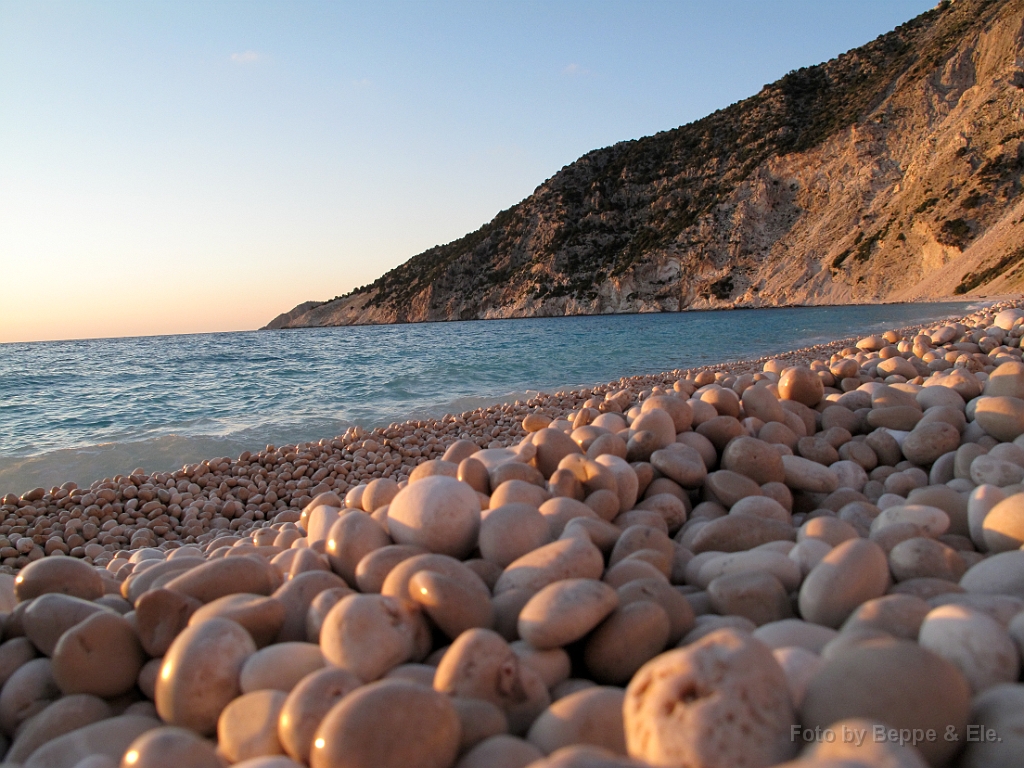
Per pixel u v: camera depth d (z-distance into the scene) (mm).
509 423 9609
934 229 57375
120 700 2033
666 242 81688
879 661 1386
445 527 2512
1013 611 1782
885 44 85188
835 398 4773
